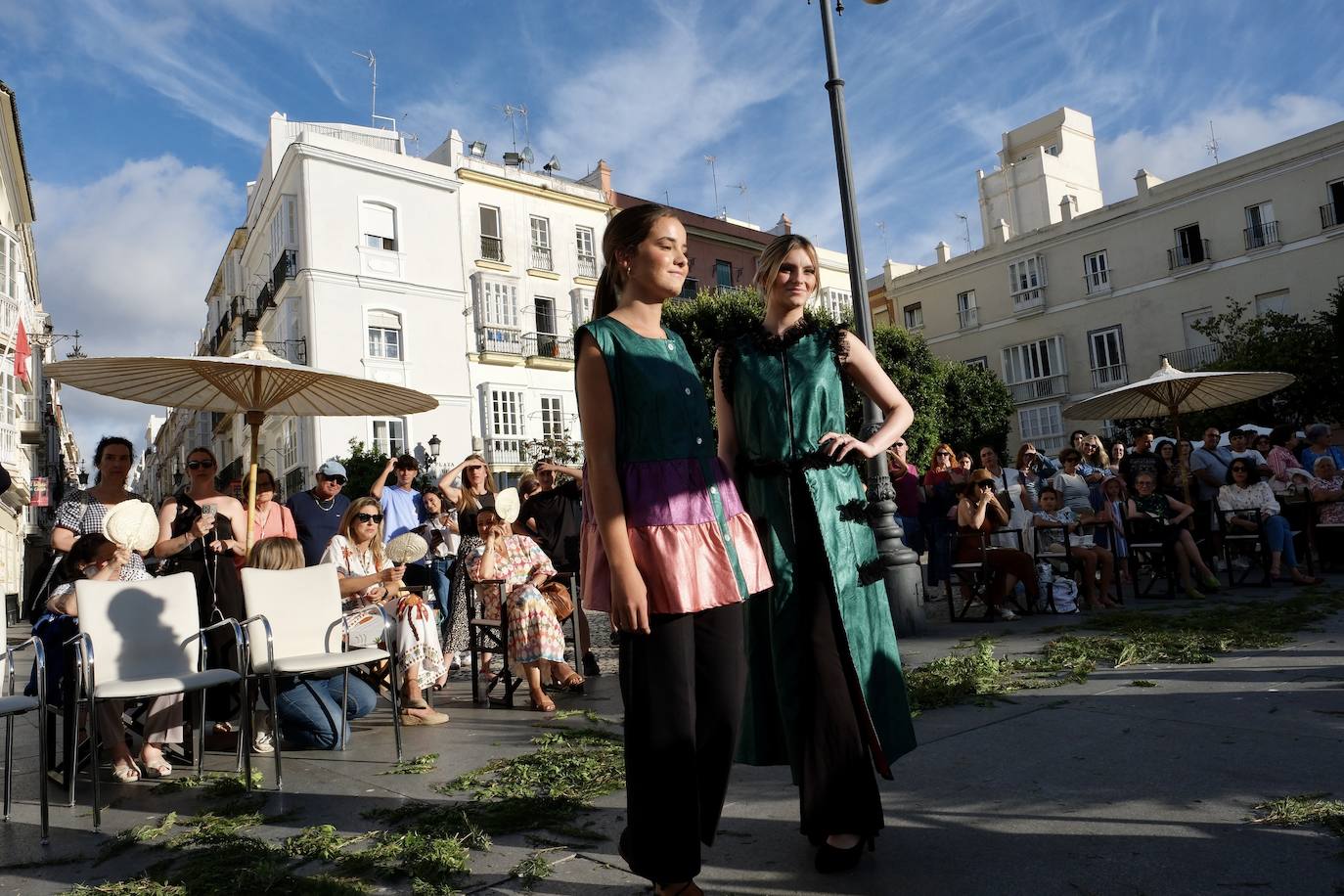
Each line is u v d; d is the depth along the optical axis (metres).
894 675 2.50
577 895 2.27
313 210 24.33
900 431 2.50
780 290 2.57
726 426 2.61
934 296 38.00
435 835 2.79
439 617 7.62
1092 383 32.84
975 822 2.61
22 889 2.61
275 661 4.00
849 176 7.38
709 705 2.06
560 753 3.88
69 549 4.60
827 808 2.29
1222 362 25.36
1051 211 39.34
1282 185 28.09
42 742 3.14
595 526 2.08
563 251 30.47
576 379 2.08
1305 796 2.56
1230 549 8.72
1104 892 2.06
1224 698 3.91
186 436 57.31
